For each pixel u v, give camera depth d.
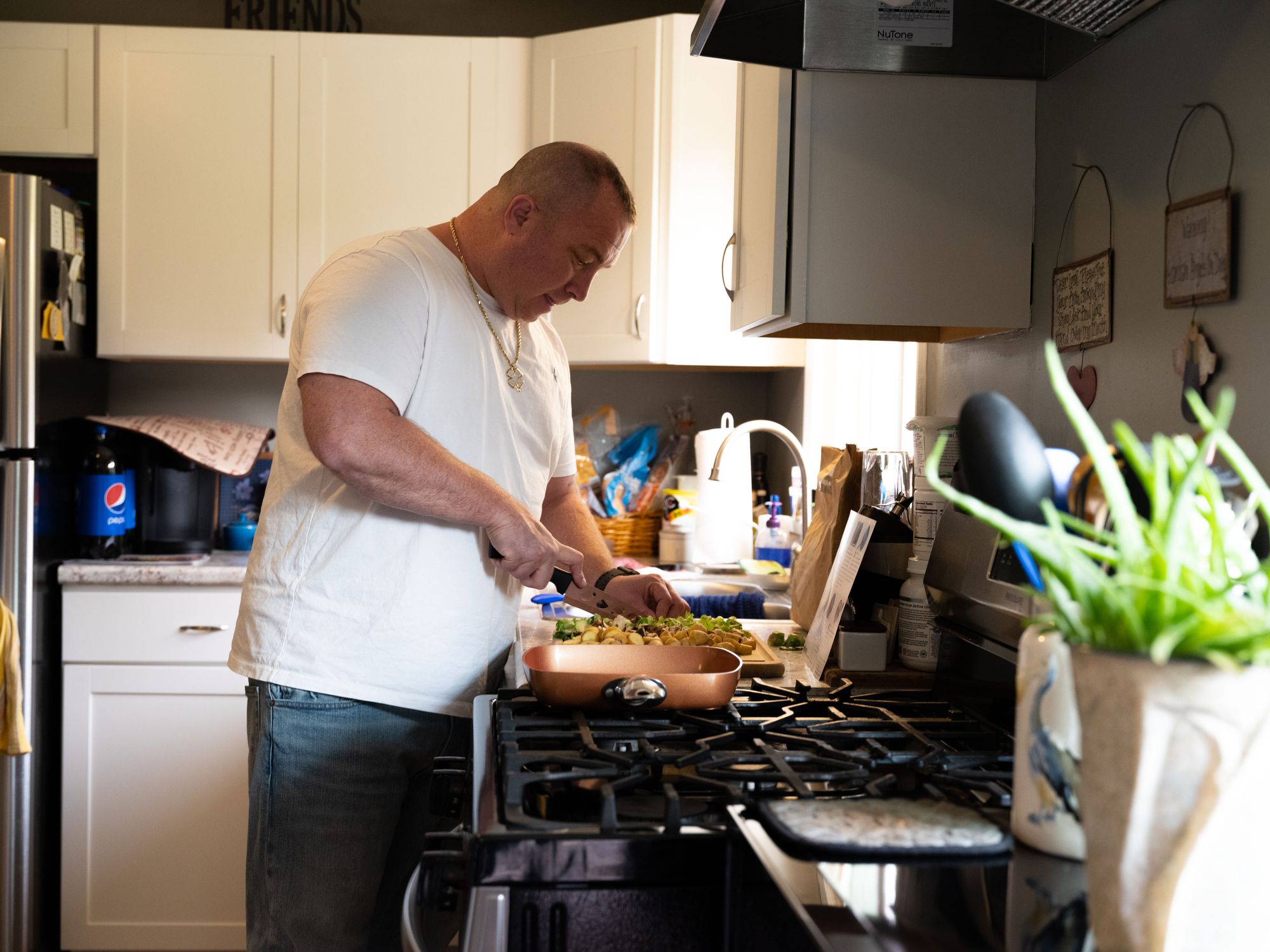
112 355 2.84
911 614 1.45
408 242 1.50
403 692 1.47
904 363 2.40
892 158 1.45
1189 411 1.05
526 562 1.42
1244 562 0.67
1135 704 0.56
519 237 1.50
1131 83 1.18
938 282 1.46
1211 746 0.54
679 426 3.23
